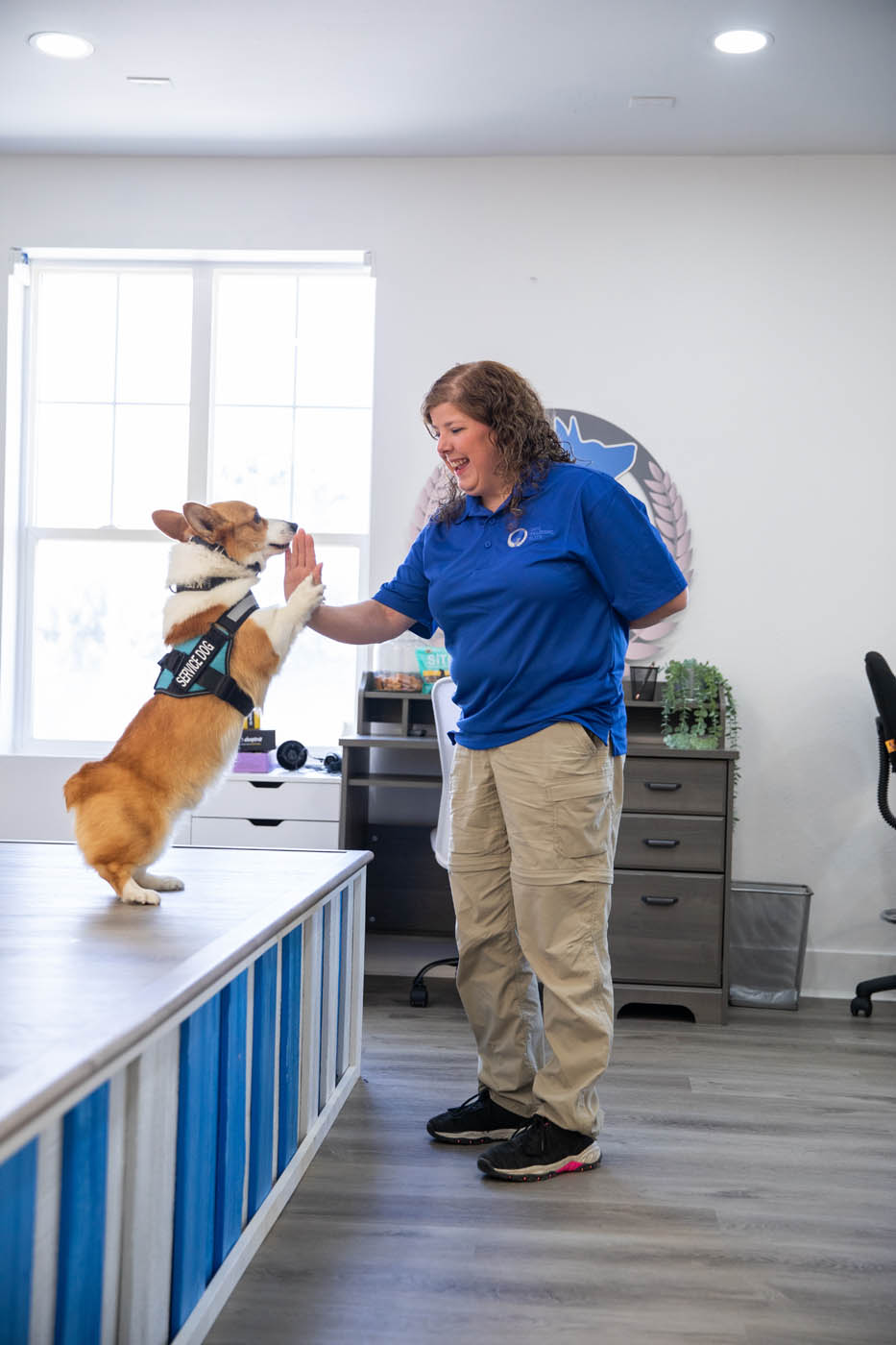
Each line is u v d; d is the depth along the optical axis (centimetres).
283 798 375
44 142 400
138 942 160
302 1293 162
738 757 340
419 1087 260
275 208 408
